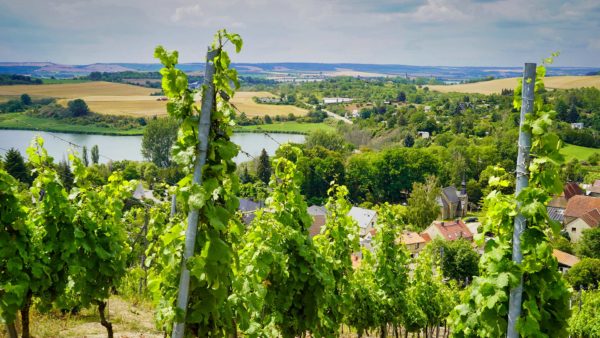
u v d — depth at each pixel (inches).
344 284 460.1
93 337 436.1
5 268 289.1
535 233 254.8
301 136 5846.5
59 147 4197.8
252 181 2859.3
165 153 3927.2
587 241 2293.3
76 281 346.0
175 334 222.7
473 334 297.9
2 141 3934.5
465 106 7480.3
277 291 352.8
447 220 3437.5
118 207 386.9
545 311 264.5
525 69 250.5
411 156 3703.3
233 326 295.7
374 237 604.7
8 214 282.8
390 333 942.4
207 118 210.8
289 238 362.3
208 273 217.9
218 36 209.6
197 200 205.9
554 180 248.1
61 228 329.7
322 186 3344.0
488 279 262.4
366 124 6407.5
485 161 4018.2
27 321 320.2
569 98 6210.6
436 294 824.9
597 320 971.3
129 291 665.6
